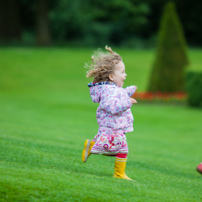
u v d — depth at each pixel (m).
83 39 96.00
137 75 58.50
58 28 96.19
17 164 9.73
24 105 37.88
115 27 98.56
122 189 8.41
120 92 9.34
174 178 11.95
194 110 36.34
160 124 30.44
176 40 42.66
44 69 60.50
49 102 40.84
